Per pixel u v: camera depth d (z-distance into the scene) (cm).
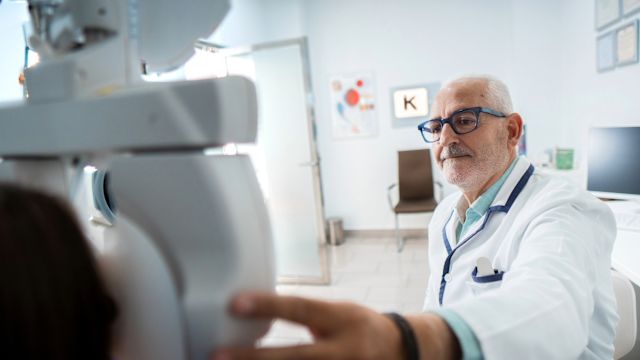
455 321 35
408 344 29
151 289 29
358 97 434
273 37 424
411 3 412
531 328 39
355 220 455
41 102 33
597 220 80
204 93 27
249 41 429
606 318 80
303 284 336
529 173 99
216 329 28
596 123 289
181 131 28
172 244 29
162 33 41
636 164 190
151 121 29
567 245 66
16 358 24
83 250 28
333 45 434
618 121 257
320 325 26
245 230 29
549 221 75
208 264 29
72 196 39
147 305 30
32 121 33
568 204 78
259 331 29
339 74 436
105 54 35
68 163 39
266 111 342
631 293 110
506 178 100
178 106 28
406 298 292
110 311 30
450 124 100
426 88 418
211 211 28
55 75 32
